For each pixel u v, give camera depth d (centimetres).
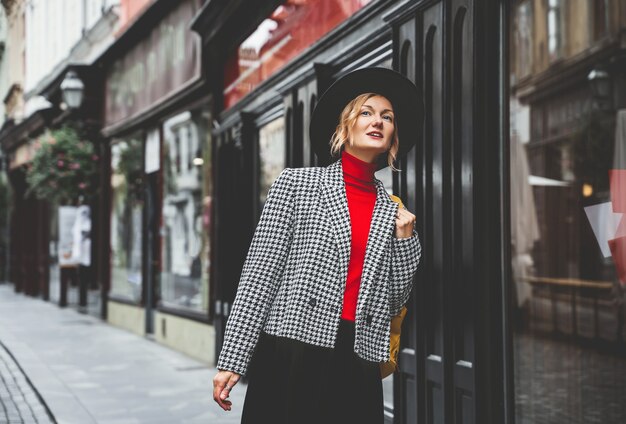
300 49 732
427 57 474
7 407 734
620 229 375
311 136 298
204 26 966
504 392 427
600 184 385
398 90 292
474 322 432
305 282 271
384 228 276
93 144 1559
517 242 425
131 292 1341
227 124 920
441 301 455
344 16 630
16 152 2381
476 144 435
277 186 279
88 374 899
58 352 1077
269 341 279
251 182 886
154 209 1258
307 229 274
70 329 1362
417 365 473
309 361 271
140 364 977
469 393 435
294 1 747
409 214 284
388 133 282
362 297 272
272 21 809
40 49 2222
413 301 480
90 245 1634
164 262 1194
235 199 905
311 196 277
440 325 456
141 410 710
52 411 698
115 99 1431
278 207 277
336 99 290
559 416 400
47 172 1524
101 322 1478
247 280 276
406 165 500
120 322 1389
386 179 550
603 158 384
